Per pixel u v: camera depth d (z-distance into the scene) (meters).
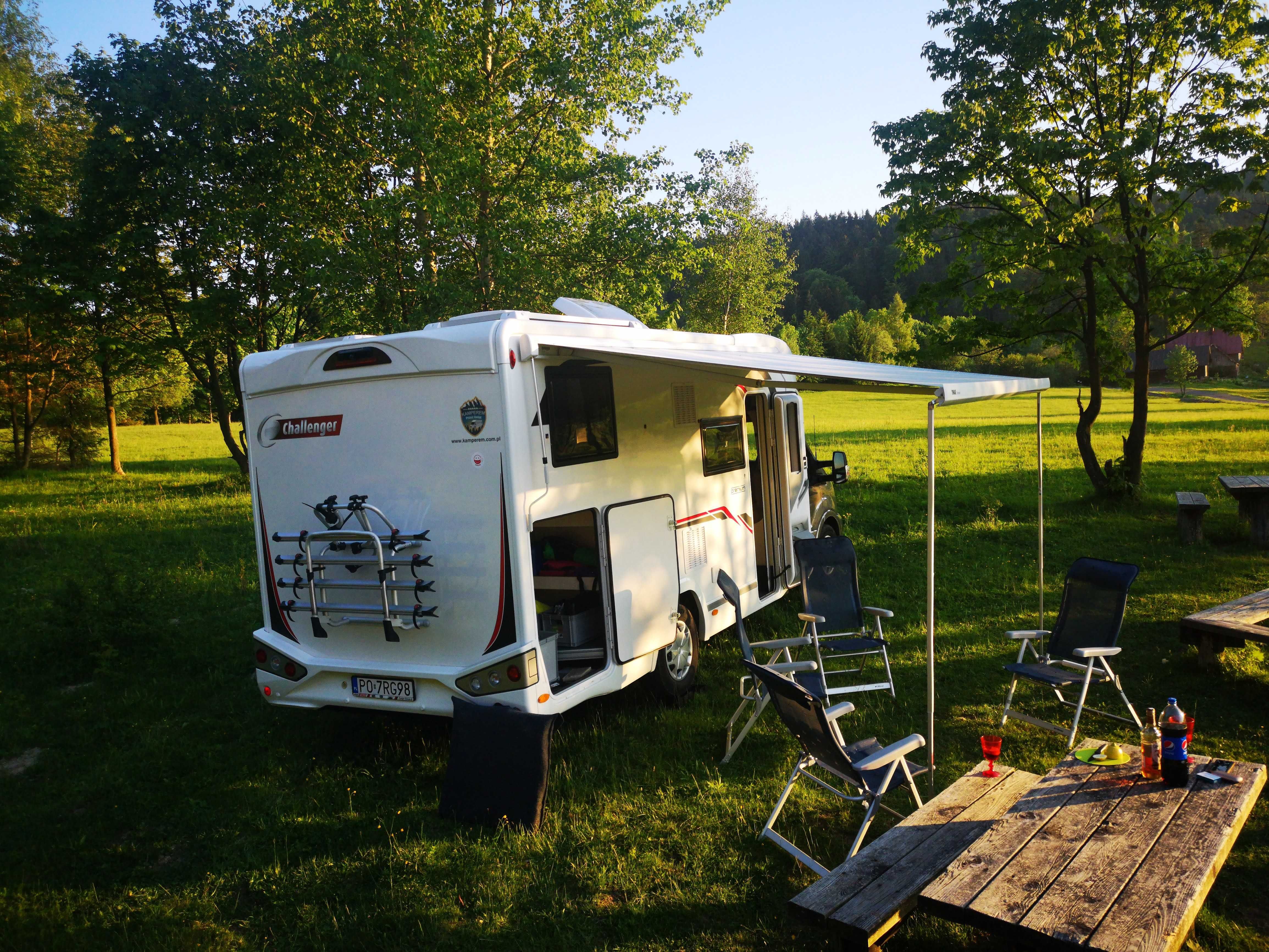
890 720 5.80
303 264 15.31
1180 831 3.28
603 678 5.42
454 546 4.84
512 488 4.67
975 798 3.79
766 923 3.61
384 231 13.63
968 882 2.99
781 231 49.41
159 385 35.97
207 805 4.91
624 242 14.30
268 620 5.55
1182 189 12.34
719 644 7.71
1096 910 2.78
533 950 3.50
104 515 16.11
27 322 20.58
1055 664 6.10
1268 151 11.77
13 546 12.57
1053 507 13.85
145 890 4.05
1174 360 62.12
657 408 6.25
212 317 16.70
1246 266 12.58
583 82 13.92
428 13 13.27
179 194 16.47
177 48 16.14
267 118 16.00
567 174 13.61
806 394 60.97
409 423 4.94
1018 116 13.03
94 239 17.45
